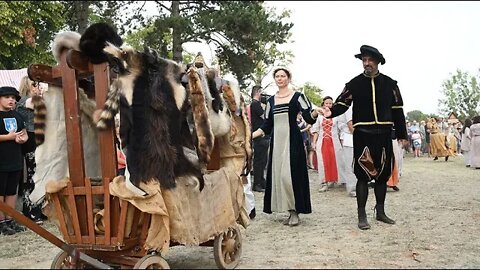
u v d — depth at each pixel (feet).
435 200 27.76
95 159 14.05
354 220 22.12
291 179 20.81
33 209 22.97
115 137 12.32
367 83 20.29
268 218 23.22
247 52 69.56
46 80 12.75
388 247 16.88
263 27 66.95
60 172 13.10
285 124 21.09
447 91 113.60
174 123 12.64
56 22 64.13
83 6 68.33
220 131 14.76
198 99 13.24
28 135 22.16
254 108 31.94
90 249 12.59
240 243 14.85
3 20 53.93
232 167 15.80
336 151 32.17
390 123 20.31
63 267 12.76
